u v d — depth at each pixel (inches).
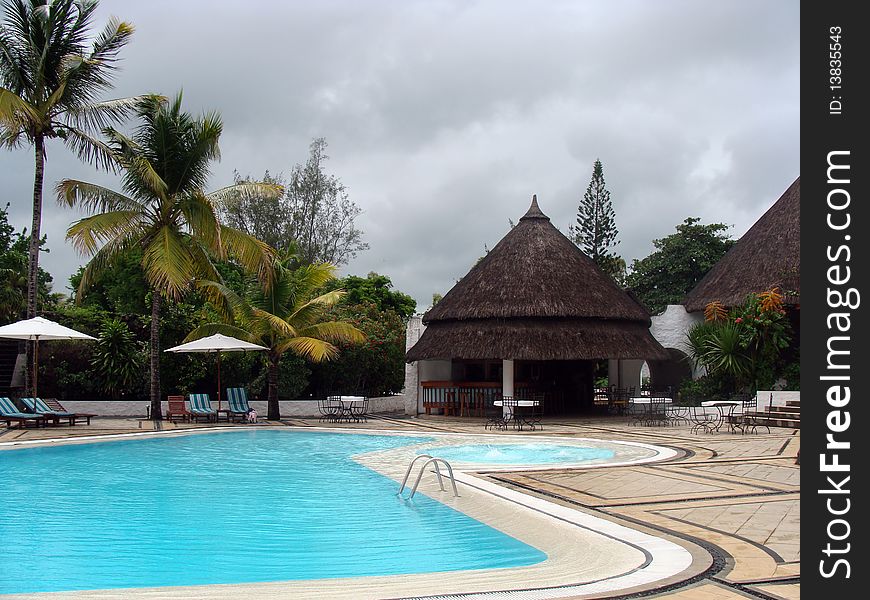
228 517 366.9
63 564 281.6
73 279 1413.6
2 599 223.9
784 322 976.9
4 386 1034.1
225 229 873.5
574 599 212.2
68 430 773.9
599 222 1951.3
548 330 983.0
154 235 872.9
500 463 555.5
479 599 213.2
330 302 978.1
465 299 1037.2
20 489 454.0
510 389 991.0
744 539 292.2
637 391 1179.3
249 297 972.6
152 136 847.7
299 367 1112.2
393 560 283.4
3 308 1080.2
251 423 904.3
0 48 807.7
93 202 845.8
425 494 423.8
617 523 324.8
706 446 649.0
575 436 752.3
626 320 1037.8
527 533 320.2
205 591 233.9
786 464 522.9
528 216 1123.3
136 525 349.4
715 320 1052.5
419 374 1124.5
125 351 1028.5
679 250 1482.5
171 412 909.8
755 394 971.9
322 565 277.6
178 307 1099.3
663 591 221.3
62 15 823.1
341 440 749.3
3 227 1305.4
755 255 1101.1
